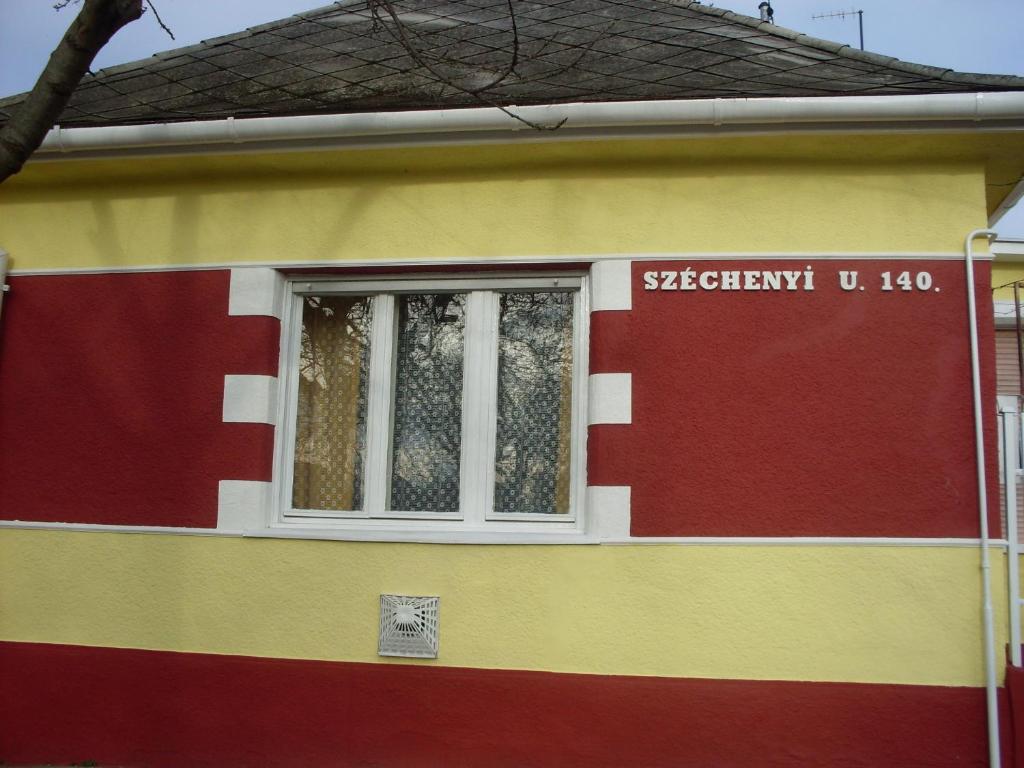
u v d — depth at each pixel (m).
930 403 4.95
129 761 5.27
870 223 5.11
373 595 5.16
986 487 4.83
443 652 5.06
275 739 5.14
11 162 4.22
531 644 4.98
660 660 4.88
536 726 4.91
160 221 5.76
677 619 4.89
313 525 5.46
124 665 5.35
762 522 4.93
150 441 5.55
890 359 5.00
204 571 5.36
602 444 5.08
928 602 4.79
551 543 5.03
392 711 5.06
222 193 5.71
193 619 5.33
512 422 5.41
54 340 5.76
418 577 5.13
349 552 5.21
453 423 5.51
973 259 5.04
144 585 5.41
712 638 4.86
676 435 5.04
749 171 5.22
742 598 4.88
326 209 5.59
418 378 5.59
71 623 5.46
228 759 5.17
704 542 4.93
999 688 4.68
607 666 4.91
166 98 6.04
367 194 5.56
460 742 4.98
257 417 5.45
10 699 5.43
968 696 4.71
